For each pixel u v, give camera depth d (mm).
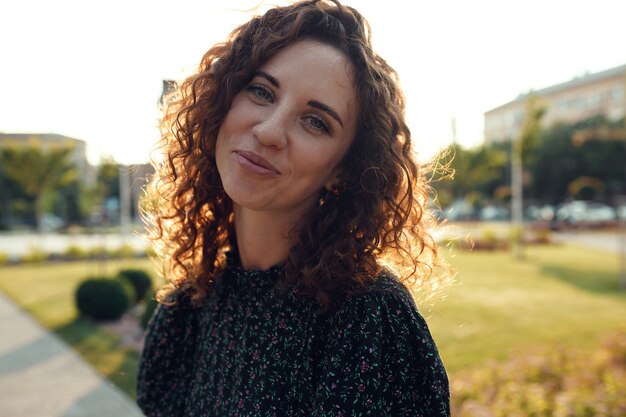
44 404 4668
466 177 27094
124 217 24578
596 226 30234
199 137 1158
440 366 998
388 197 1085
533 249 19531
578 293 9992
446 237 1851
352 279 1014
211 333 1233
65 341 6758
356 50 1025
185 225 1319
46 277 13547
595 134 14664
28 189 29203
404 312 1008
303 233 1101
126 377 5297
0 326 7648
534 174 40219
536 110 17406
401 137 1144
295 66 1000
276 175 1008
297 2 1066
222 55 1135
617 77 37969
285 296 1096
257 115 1022
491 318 7641
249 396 1073
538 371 4523
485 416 3635
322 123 1008
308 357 1040
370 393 959
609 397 3748
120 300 8055
